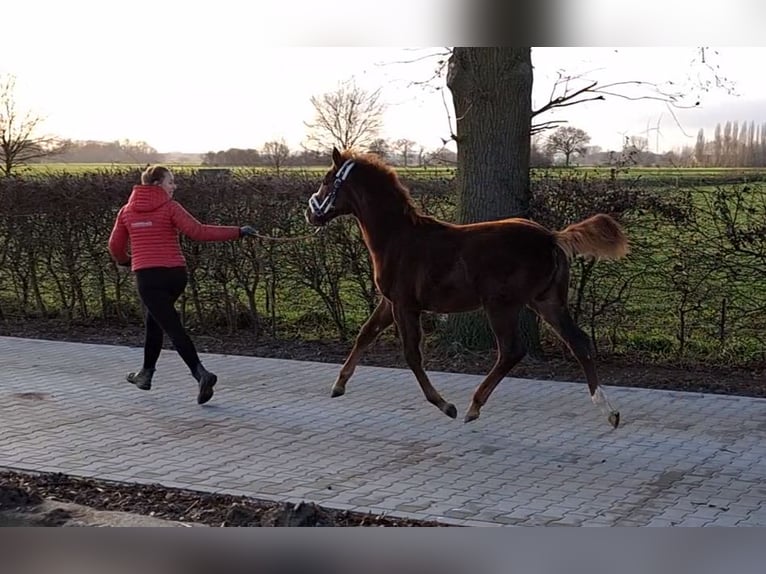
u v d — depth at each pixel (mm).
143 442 7234
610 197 9711
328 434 7480
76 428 7648
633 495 5949
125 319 12820
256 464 6652
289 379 9570
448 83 10242
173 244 8398
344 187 7867
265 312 11953
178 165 12883
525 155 10094
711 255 9586
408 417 8016
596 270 10086
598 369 9867
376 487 6121
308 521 5148
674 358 10078
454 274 7445
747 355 9844
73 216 12398
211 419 7957
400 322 7734
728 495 5941
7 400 8633
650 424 7719
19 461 6715
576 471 6469
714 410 8172
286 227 11281
